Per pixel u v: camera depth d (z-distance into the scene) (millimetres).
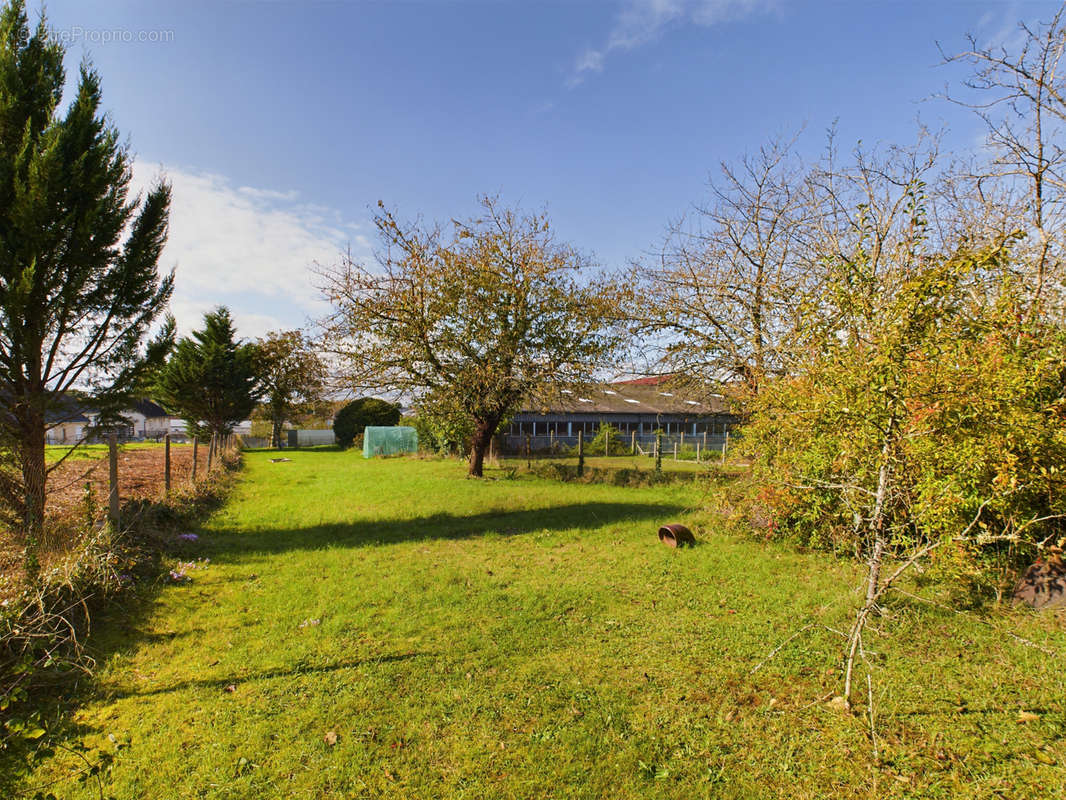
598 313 17250
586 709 3973
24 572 5422
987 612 5492
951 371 4238
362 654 4844
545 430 37375
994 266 3891
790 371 8102
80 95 7910
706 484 13742
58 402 7695
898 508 5387
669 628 5402
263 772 3301
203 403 37500
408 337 16516
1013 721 3732
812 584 6668
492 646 4988
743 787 3201
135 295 8461
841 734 3639
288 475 20641
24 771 3178
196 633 5289
